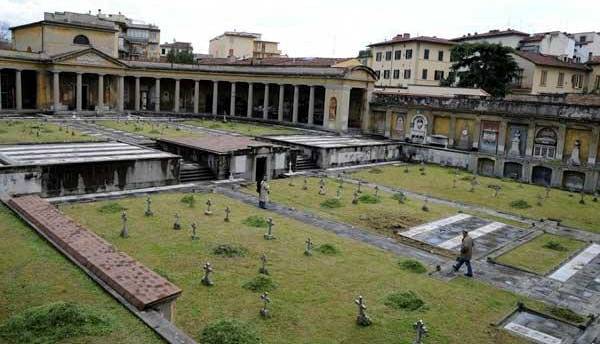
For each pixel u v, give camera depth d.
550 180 45.56
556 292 20.48
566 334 16.69
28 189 27.94
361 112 65.44
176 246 21.75
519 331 16.66
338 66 68.00
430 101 56.19
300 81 67.31
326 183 38.56
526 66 73.06
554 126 45.38
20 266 16.17
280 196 33.12
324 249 22.66
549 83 74.12
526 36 87.81
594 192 42.69
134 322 12.84
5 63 64.56
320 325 15.80
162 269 19.06
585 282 21.81
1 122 55.19
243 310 16.31
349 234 26.03
